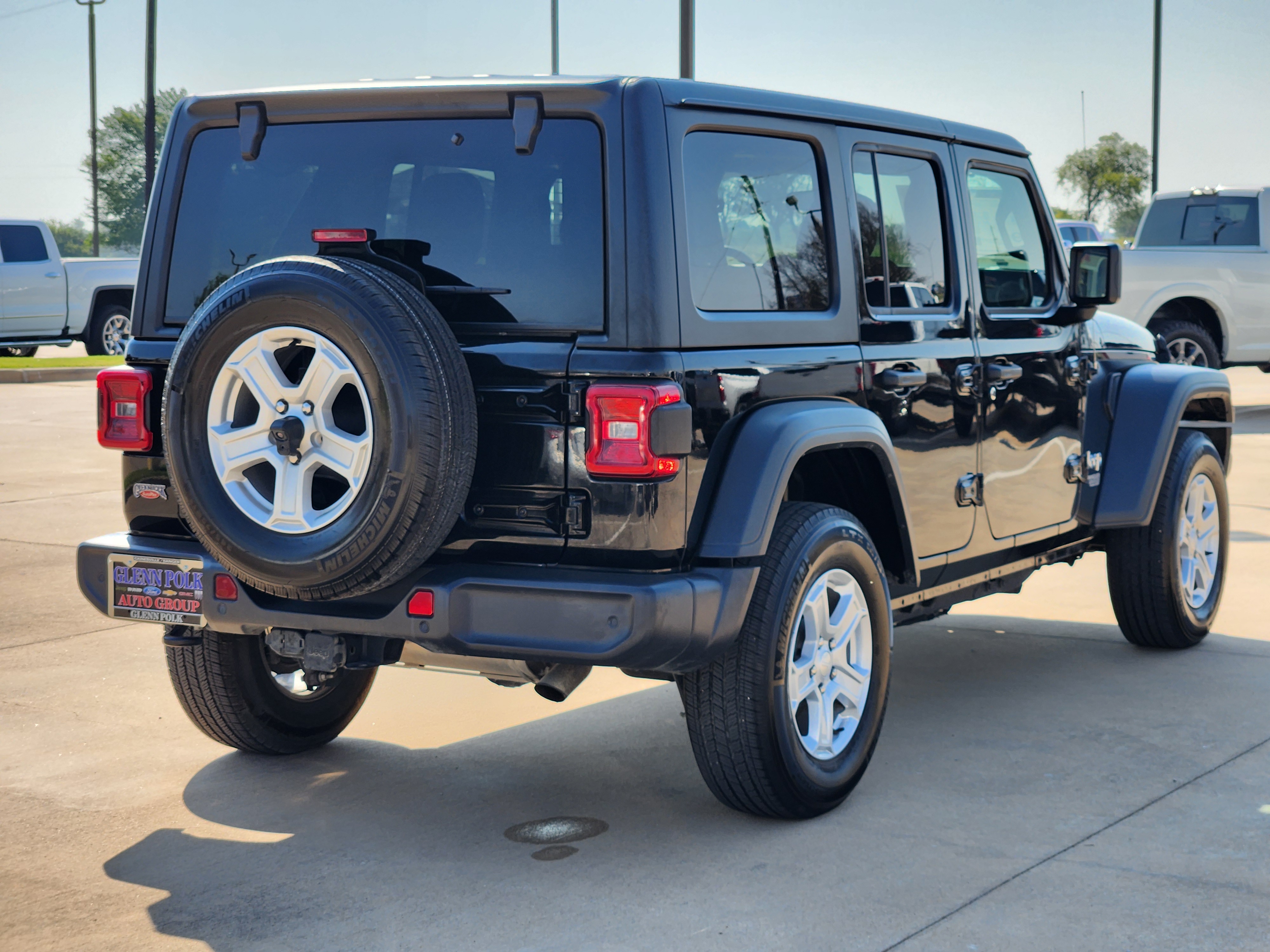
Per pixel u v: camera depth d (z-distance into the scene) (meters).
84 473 11.05
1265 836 3.76
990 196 4.98
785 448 3.62
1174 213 15.18
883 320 4.23
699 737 3.76
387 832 3.87
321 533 3.38
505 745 4.66
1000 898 3.36
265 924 3.27
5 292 20.02
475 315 3.59
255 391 3.41
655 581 3.42
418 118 3.74
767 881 3.48
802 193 4.00
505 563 3.57
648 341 3.44
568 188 3.54
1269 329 14.50
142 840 3.83
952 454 4.53
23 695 5.20
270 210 3.93
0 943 3.18
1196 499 5.86
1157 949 3.08
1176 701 5.11
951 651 5.93
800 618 3.80
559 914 3.30
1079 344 5.39
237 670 4.34
